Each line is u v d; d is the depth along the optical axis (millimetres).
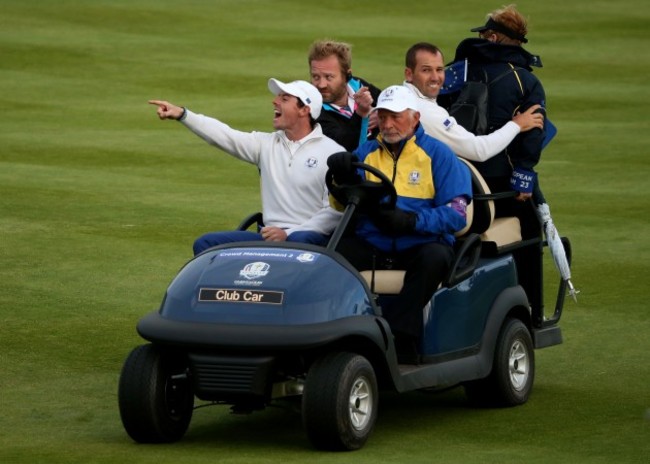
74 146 59156
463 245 24266
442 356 23734
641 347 30344
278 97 25281
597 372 28188
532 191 27500
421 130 24250
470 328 24422
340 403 20922
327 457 21016
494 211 27234
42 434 22828
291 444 22203
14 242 40750
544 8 108312
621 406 25141
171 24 97562
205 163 56000
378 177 22984
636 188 51406
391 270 24203
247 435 23047
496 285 25312
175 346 21391
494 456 21172
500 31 28484
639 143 61656
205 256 22688
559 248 28344
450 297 23859
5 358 28594
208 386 21297
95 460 20812
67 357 28812
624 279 37219
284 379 22094
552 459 21000
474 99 27281
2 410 24625
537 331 27312
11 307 33188
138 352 22078
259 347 20891
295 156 25297
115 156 57094
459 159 24438
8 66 80938
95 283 35875
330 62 28906
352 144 28953
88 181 51375
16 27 93125
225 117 67188
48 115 67312
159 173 53594
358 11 104625
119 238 41594
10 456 21094
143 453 21391
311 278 21719
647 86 78500
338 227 22734
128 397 21734
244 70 81562
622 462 20844
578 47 91812
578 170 55344
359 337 21766
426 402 26125
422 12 104750
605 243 41969
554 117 69250
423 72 26516
